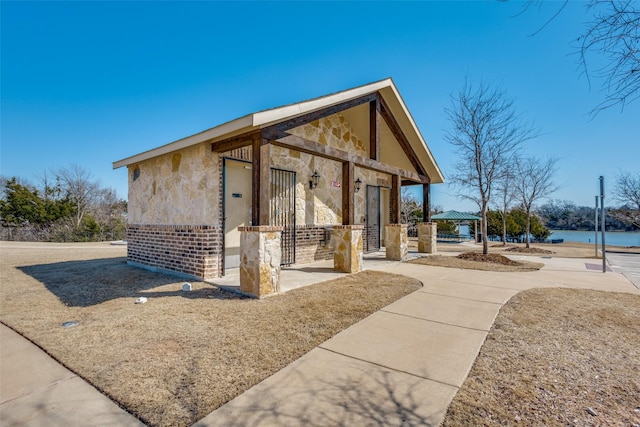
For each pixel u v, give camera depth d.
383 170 8.67
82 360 2.87
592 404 2.21
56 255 11.61
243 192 7.36
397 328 3.75
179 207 6.97
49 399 2.26
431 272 7.42
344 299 4.93
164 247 7.36
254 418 2.03
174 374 2.61
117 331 3.59
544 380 2.54
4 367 2.77
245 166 7.34
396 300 4.95
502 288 5.85
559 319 4.12
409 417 2.04
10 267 8.52
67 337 3.43
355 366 2.78
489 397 2.29
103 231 22.72
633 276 7.79
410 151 10.47
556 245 20.52
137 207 8.46
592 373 2.67
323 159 9.44
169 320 3.95
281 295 5.16
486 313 4.34
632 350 3.15
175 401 2.21
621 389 2.41
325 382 2.49
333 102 6.55
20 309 4.50
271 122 5.33
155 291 5.50
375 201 12.10
